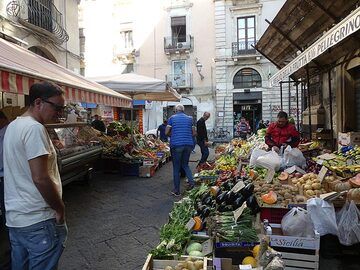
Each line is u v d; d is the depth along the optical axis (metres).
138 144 10.80
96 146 7.96
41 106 2.13
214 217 3.32
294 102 21.89
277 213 3.56
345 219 3.52
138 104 26.58
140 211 5.52
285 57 9.87
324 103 8.86
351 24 3.10
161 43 27.52
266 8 24.41
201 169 7.78
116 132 11.27
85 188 7.28
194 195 4.39
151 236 4.38
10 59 3.96
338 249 3.63
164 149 11.85
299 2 6.27
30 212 2.06
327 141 7.46
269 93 24.42
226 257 2.76
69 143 6.76
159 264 2.56
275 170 4.86
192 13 26.47
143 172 8.70
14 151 2.04
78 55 15.23
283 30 7.90
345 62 7.00
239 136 18.80
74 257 3.74
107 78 10.09
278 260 2.29
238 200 3.70
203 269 2.36
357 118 7.33
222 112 25.66
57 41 12.77
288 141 6.16
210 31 26.14
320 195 3.72
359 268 3.40
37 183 1.98
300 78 10.26
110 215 5.29
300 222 3.08
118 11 28.42
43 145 2.01
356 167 4.23
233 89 25.41
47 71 4.77
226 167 6.86
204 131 9.44
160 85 9.45
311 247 2.99
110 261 3.65
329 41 3.66
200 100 26.48
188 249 2.88
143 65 28.02
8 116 4.98
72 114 7.82
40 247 2.09
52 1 12.61
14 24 10.16
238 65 25.20
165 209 5.64
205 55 26.27
